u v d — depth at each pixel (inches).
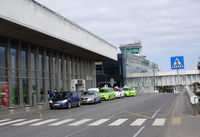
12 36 1105.4
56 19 1189.7
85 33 1537.9
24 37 1135.0
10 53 1127.0
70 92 1105.4
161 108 887.7
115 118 647.8
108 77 2950.3
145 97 1742.1
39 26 1042.7
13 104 1120.2
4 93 1065.5
